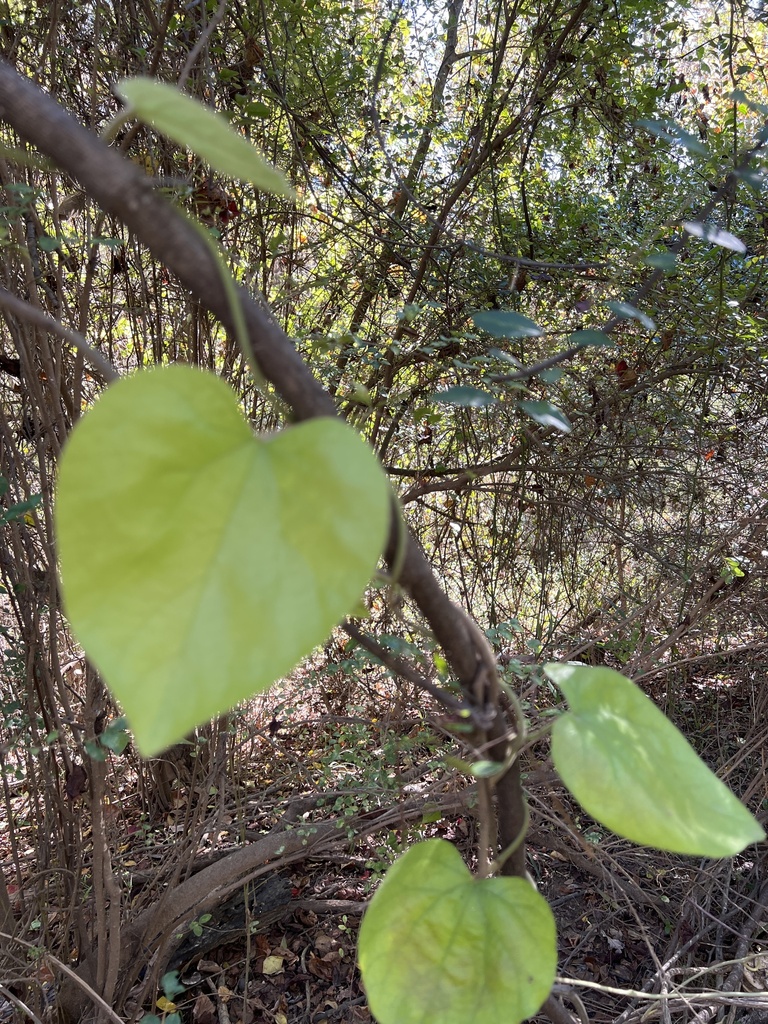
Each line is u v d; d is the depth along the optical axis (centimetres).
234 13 118
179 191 80
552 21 132
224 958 121
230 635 17
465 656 25
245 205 129
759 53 158
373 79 140
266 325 20
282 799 133
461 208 142
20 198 64
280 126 127
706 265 142
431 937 26
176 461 18
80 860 98
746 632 176
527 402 41
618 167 152
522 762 120
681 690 157
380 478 18
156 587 17
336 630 129
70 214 100
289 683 151
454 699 26
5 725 89
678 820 25
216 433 19
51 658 92
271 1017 111
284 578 18
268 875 125
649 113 133
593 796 25
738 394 171
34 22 103
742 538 162
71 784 92
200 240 19
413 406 141
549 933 26
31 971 94
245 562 18
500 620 168
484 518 187
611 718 27
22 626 93
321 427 19
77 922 103
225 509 18
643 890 134
